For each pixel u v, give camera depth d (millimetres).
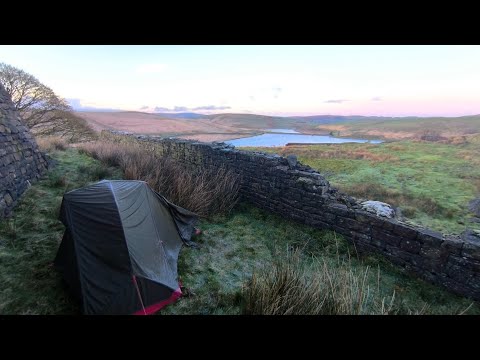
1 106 5781
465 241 3953
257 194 7164
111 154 9406
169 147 10344
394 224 4609
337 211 5453
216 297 3746
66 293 3430
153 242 3887
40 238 4402
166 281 3490
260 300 3367
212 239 5461
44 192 5926
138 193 4230
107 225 3402
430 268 4227
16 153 5789
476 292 3799
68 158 9086
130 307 3141
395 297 3932
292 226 6082
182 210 5336
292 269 3740
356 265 4723
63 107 17281
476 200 8906
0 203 4598
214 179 7352
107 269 3215
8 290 3344
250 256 4941
